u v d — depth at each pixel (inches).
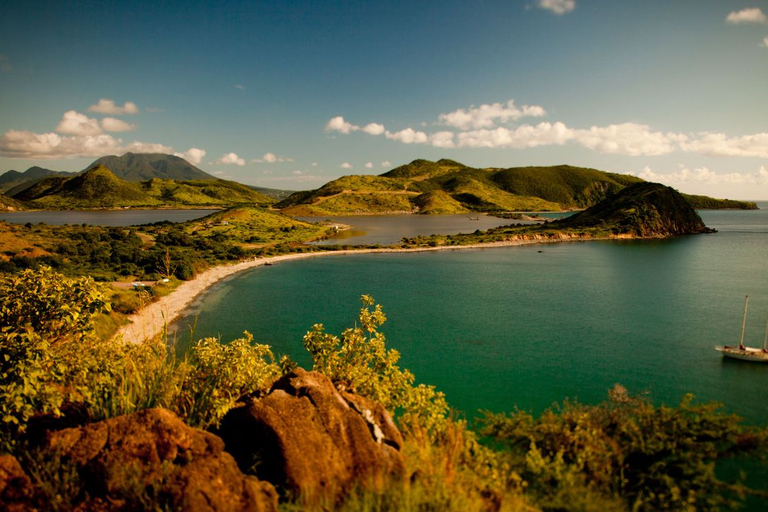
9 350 363.6
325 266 5221.5
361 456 374.6
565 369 1984.5
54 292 433.1
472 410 1556.3
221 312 3021.7
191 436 337.1
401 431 515.2
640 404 593.6
